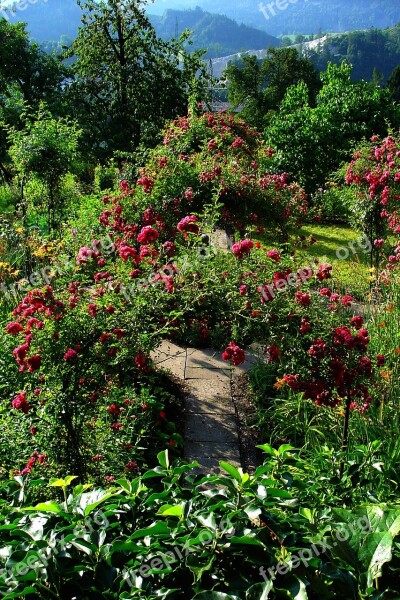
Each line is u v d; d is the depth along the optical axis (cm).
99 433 333
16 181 991
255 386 465
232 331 333
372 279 596
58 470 298
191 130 838
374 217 693
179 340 552
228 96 3844
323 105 1273
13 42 2023
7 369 319
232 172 664
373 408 374
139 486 200
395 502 274
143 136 1739
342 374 306
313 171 1209
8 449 307
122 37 1759
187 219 384
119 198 609
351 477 251
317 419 392
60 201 895
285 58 3797
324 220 1059
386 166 668
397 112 1232
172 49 1827
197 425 425
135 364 319
